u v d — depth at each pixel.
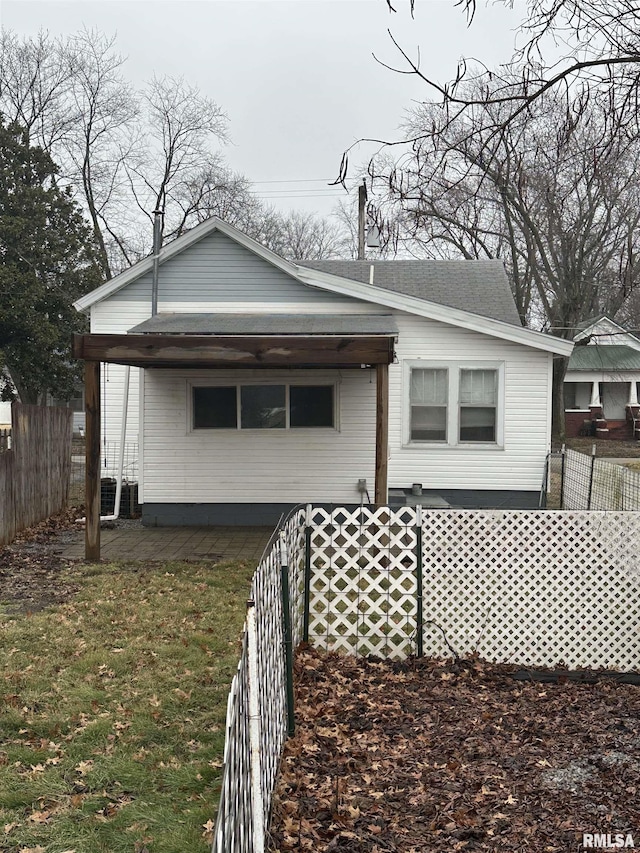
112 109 36.75
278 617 5.34
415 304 14.20
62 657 6.88
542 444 14.26
